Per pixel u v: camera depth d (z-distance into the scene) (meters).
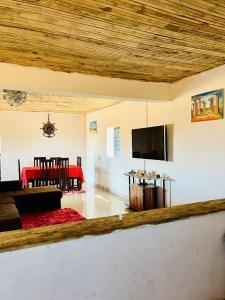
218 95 3.23
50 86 3.31
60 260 1.06
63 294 1.07
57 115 7.91
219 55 2.83
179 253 1.36
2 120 7.25
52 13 1.87
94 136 7.56
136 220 1.22
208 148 3.40
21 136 7.46
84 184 7.70
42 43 2.44
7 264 0.96
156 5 1.78
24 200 4.24
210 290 1.49
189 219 1.39
